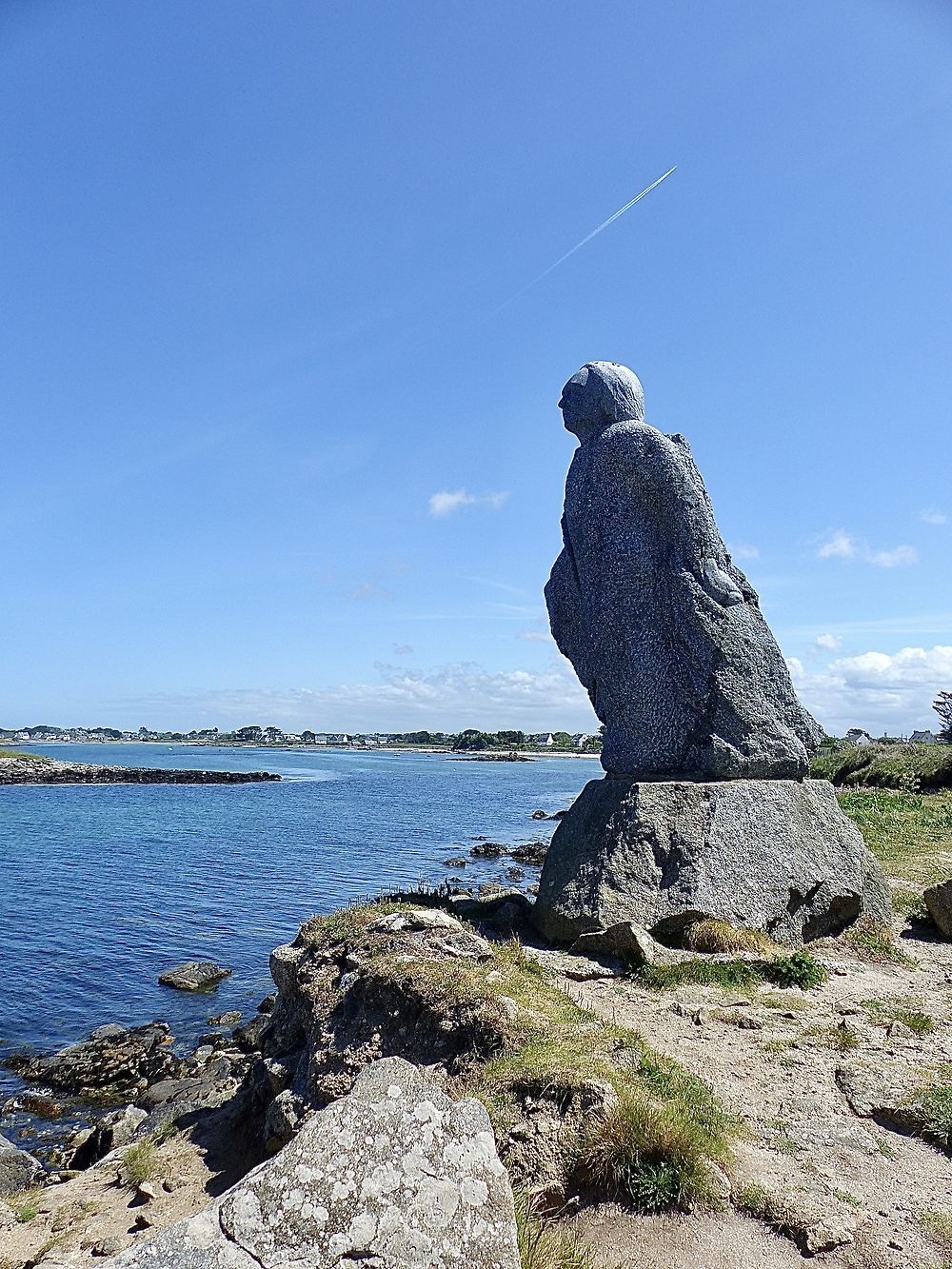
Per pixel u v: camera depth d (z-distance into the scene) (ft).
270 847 117.80
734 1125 19.26
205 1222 10.73
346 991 24.88
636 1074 20.54
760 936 32.99
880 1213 16.22
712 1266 15.08
